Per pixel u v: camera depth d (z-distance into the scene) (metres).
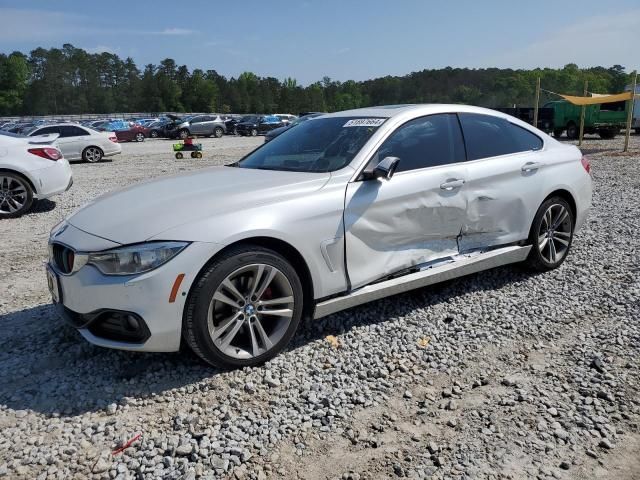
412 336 3.91
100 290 3.14
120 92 127.56
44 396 3.19
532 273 5.20
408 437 2.80
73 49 135.12
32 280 5.44
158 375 3.39
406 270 4.10
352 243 3.77
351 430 2.86
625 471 2.53
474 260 4.46
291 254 3.58
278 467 2.59
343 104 137.00
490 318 4.22
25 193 8.86
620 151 19.23
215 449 2.69
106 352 3.71
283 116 43.22
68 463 2.61
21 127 32.66
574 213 5.35
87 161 19.14
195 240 3.16
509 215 4.71
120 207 3.57
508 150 4.83
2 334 4.07
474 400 3.12
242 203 3.44
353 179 3.82
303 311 3.76
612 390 3.19
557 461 2.59
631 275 5.09
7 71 113.06
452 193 4.27
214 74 136.12
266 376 3.35
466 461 2.60
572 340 3.85
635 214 7.78
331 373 3.42
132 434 2.83
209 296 3.20
